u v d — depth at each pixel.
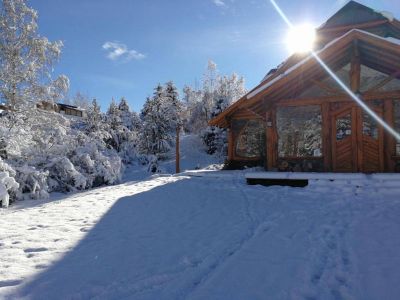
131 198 9.14
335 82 11.59
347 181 8.98
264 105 12.05
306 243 4.67
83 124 27.41
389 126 10.81
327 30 15.12
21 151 12.27
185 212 7.05
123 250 4.66
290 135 11.97
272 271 3.74
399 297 3.12
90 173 14.21
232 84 60.84
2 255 4.52
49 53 13.88
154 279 3.61
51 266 4.10
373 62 11.16
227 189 9.78
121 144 32.72
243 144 16.48
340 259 4.09
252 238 4.99
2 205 9.42
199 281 3.59
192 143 42.34
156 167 29.73
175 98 44.97
